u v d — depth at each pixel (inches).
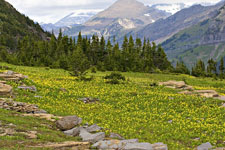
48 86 1736.0
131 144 657.0
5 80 1558.8
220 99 1851.6
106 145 655.8
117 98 1697.8
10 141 601.0
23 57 4252.0
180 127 1082.7
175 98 1752.0
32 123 799.7
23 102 1139.3
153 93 1925.4
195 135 983.6
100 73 3838.6
